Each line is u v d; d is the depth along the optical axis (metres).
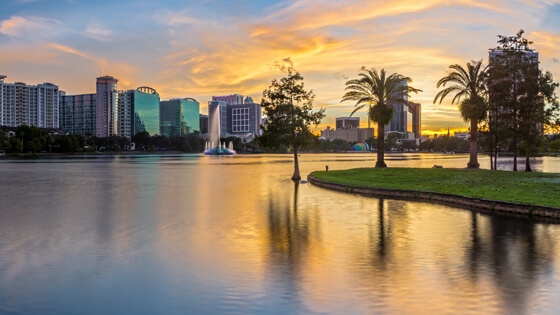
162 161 125.44
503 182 36.81
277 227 21.70
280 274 14.01
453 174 46.44
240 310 11.23
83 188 42.84
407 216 24.84
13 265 15.25
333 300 11.82
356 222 23.02
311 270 14.41
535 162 102.75
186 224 22.62
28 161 121.25
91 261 15.68
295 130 52.72
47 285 13.20
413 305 11.45
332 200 32.53
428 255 16.16
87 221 23.64
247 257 16.03
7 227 22.00
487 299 11.84
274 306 11.46
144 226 22.14
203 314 11.02
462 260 15.48
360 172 52.88
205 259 15.82
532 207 24.88
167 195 36.34
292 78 52.94
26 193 38.16
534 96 58.44
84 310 11.35
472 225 22.02
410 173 49.12
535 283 13.05
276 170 76.06
